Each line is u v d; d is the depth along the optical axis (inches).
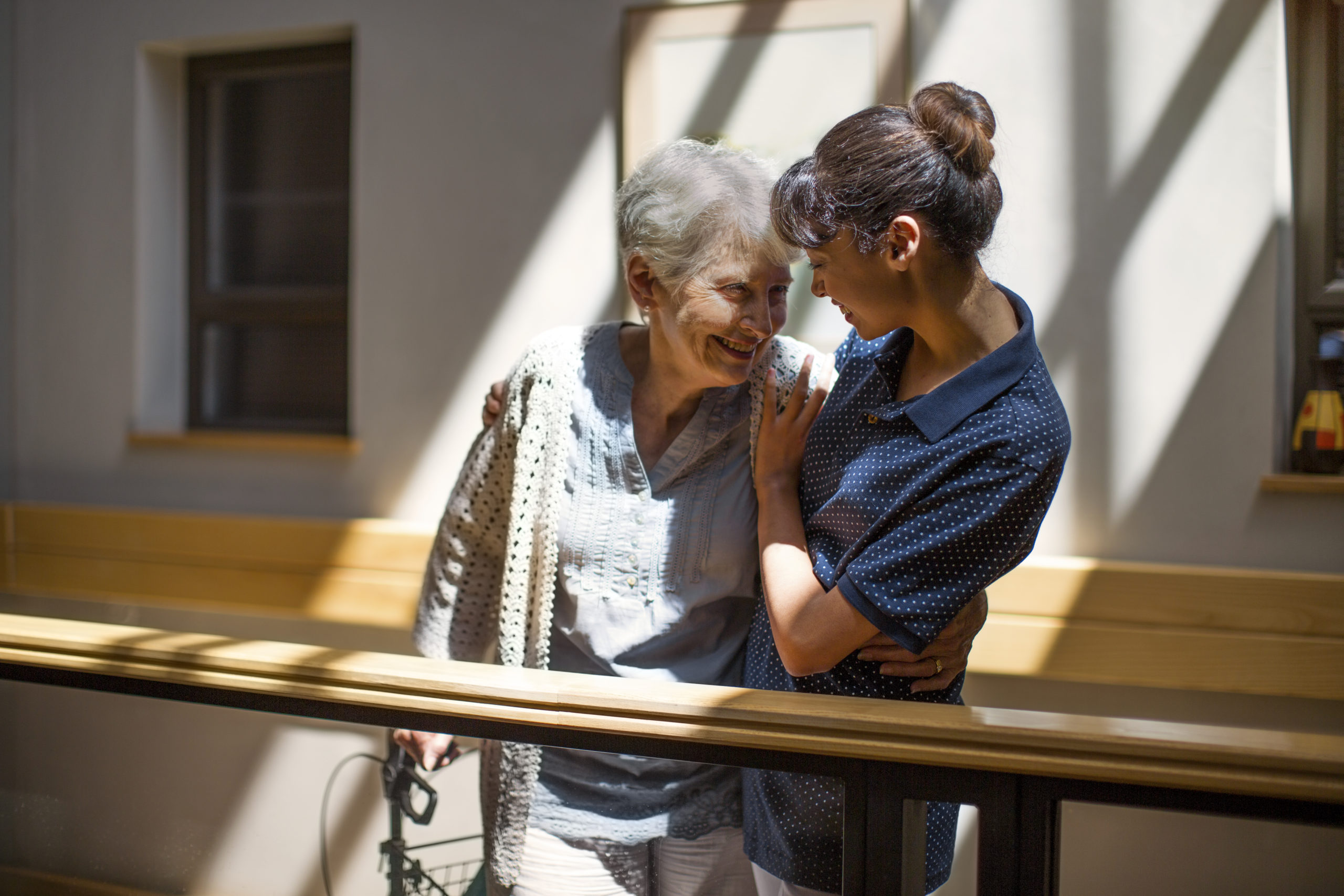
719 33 101.1
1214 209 91.0
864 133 40.8
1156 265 92.6
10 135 128.6
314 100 122.5
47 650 51.3
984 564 41.3
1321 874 34.3
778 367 51.6
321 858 48.1
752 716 39.8
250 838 48.6
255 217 126.5
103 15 124.3
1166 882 36.1
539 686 42.9
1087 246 94.0
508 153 109.6
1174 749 35.1
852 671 46.1
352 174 116.8
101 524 124.0
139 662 49.3
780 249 45.9
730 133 101.6
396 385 115.2
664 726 40.8
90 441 128.0
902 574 41.3
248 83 125.3
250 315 126.3
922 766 38.6
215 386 129.8
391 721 45.7
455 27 110.4
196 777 49.4
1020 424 40.6
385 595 113.1
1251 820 35.0
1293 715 90.1
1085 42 92.9
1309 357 92.8
